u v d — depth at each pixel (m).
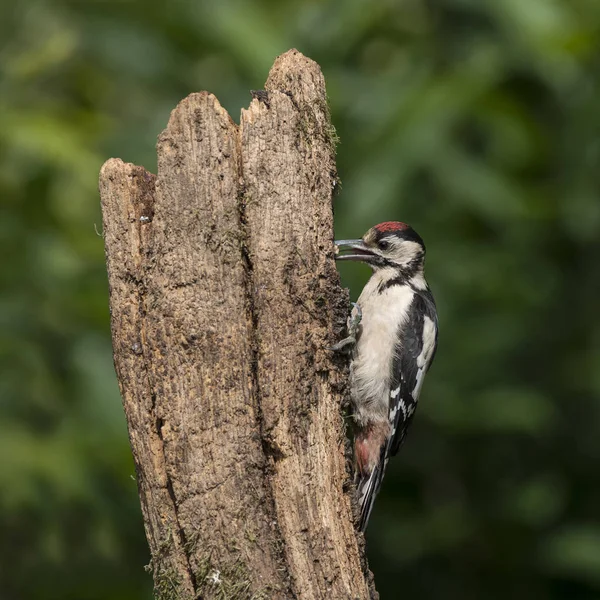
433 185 13.61
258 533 6.28
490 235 13.98
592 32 12.34
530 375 14.09
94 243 12.09
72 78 13.88
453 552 14.32
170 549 6.39
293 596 6.28
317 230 6.75
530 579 14.06
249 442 6.33
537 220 13.59
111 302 6.61
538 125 13.49
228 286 6.42
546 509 13.98
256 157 6.55
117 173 6.62
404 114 12.38
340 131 12.82
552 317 13.98
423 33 13.63
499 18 12.92
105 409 11.48
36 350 11.55
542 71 13.09
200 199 6.47
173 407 6.39
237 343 6.39
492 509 14.23
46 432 11.55
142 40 13.48
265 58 12.64
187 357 6.40
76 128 12.74
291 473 6.39
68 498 11.19
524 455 14.48
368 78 13.21
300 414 6.46
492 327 13.51
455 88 12.56
